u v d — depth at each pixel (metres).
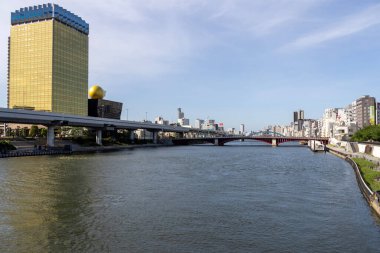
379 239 36.16
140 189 62.91
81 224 40.50
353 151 159.75
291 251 32.81
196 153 174.12
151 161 120.81
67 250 32.62
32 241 34.91
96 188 63.50
